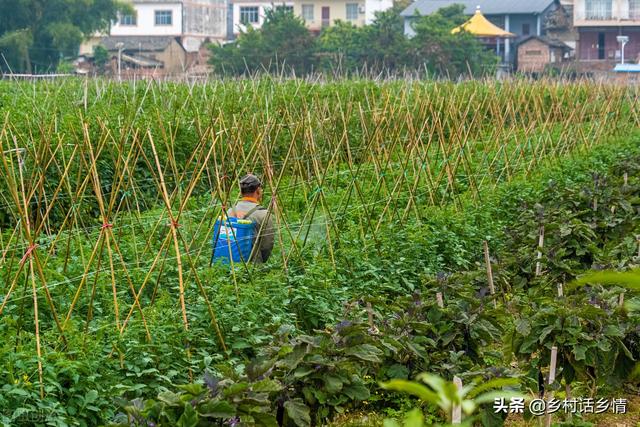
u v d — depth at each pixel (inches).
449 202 748.0
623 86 1373.0
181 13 4030.5
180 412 296.0
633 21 3523.6
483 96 1197.1
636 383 437.1
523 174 882.8
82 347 383.2
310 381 353.4
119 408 355.3
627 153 1016.2
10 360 356.2
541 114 1167.0
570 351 385.7
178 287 474.3
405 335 389.1
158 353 397.4
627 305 272.4
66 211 660.7
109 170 703.7
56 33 2518.5
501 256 579.5
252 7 4256.9
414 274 565.6
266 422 309.3
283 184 744.3
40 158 519.5
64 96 978.1
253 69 2632.9
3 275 466.6
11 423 331.9
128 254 536.7
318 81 1268.5
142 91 1039.6
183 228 584.4
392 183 771.4
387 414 394.3
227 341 427.5
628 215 664.4
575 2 3572.8
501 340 408.5
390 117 845.8
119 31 4062.5
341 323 363.9
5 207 620.1
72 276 480.4
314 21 3954.2
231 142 681.0
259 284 486.0
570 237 577.9
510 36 3147.1
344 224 645.3
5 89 1069.1
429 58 2618.1
